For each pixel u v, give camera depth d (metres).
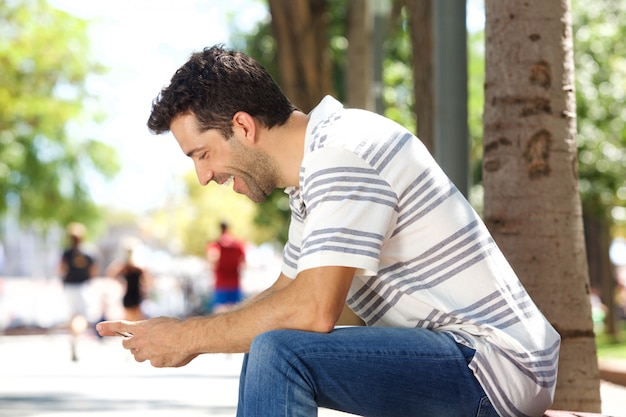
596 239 39.06
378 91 16.80
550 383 4.01
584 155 25.67
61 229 43.94
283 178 4.11
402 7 17.42
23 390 13.18
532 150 5.79
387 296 4.00
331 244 3.80
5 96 36.94
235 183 4.15
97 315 36.09
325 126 3.95
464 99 9.23
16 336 37.06
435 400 3.87
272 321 3.83
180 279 51.12
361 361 3.77
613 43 25.30
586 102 25.06
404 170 3.92
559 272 5.76
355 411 3.87
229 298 22.73
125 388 13.36
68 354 22.66
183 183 85.19
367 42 17.94
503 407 3.90
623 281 48.62
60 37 37.06
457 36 9.21
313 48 17.83
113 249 94.25
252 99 4.02
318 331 3.80
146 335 4.01
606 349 22.12
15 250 75.06
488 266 3.97
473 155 32.53
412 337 3.84
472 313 3.93
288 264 4.55
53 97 37.91
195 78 4.05
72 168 40.16
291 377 3.73
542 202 5.77
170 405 11.09
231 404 11.18
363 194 3.85
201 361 19.27
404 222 3.94
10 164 39.22
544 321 4.09
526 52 5.84
